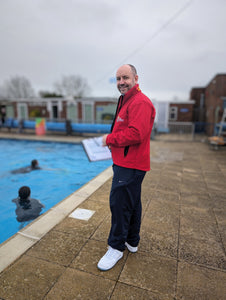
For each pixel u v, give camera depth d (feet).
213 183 13.71
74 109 59.67
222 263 5.78
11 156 28.43
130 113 4.48
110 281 4.94
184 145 32.78
